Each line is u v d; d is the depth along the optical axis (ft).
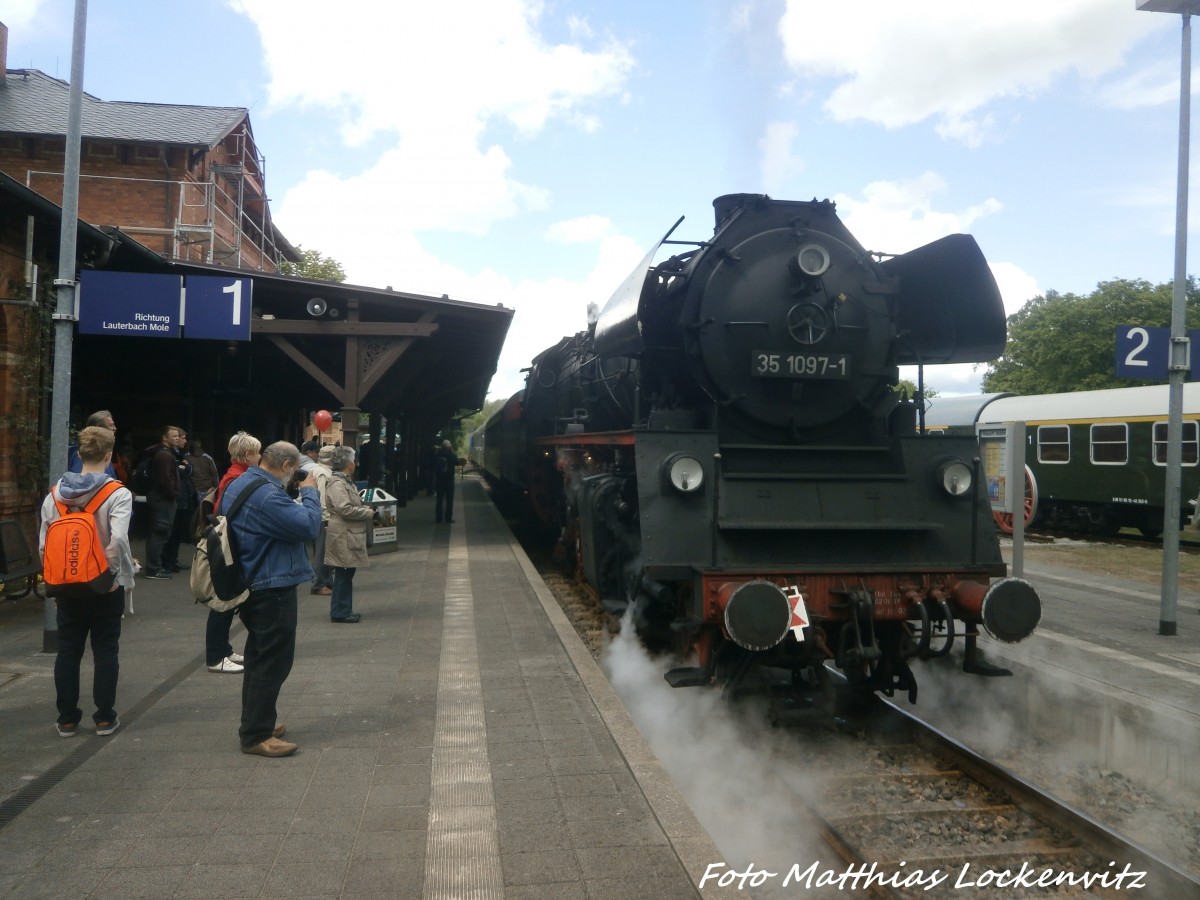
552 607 27.09
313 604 28.25
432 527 55.11
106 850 11.06
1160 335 26.86
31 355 29.40
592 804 12.56
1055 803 14.60
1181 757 17.08
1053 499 64.95
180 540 39.70
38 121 71.87
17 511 29.09
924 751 17.94
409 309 41.86
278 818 12.05
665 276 22.72
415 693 18.10
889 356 21.85
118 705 17.10
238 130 86.33
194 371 54.24
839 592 18.20
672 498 18.76
